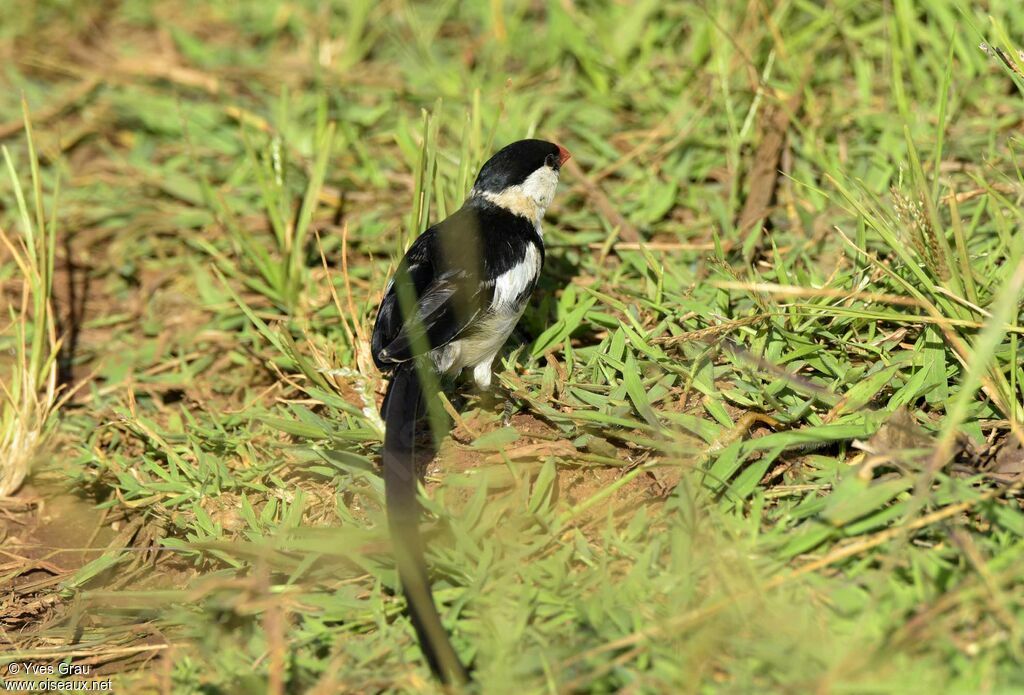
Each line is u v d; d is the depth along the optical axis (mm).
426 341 7676
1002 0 11133
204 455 8219
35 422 8867
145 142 13000
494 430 8023
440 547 6758
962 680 5336
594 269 9852
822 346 7953
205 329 10289
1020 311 7559
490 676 5758
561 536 6949
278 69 13898
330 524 7555
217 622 6836
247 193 11766
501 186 8898
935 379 7516
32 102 13883
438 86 12914
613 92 12359
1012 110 10523
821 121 11000
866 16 12094
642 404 7582
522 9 13586
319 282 10398
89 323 10625
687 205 10742
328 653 6371
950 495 6461
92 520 8336
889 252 8953
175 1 16141
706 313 8531
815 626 5820
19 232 11789
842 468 7031
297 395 9133
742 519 6703
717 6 12352
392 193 11484
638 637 5879
